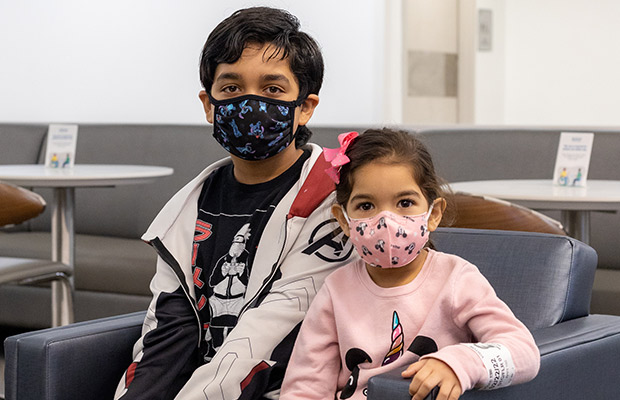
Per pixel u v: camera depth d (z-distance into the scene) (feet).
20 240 13.84
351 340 4.86
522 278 5.46
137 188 14.58
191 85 18.24
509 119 25.29
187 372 5.55
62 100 17.90
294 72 5.40
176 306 5.59
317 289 5.26
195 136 14.42
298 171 5.63
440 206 4.98
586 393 4.90
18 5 17.84
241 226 5.55
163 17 17.99
